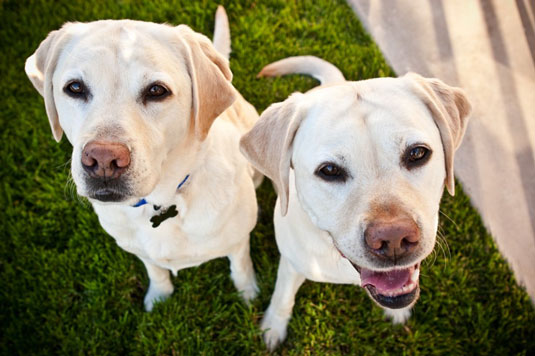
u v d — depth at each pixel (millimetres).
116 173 466
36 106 965
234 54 1010
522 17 994
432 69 975
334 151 462
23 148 922
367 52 997
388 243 444
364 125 459
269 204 879
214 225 612
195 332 763
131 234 618
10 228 851
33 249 830
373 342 757
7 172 907
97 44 484
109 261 820
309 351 752
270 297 804
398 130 457
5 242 843
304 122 507
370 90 491
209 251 649
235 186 625
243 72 979
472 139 900
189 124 541
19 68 1006
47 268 815
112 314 790
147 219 595
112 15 1045
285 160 523
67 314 782
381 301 535
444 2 1040
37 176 902
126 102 480
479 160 883
